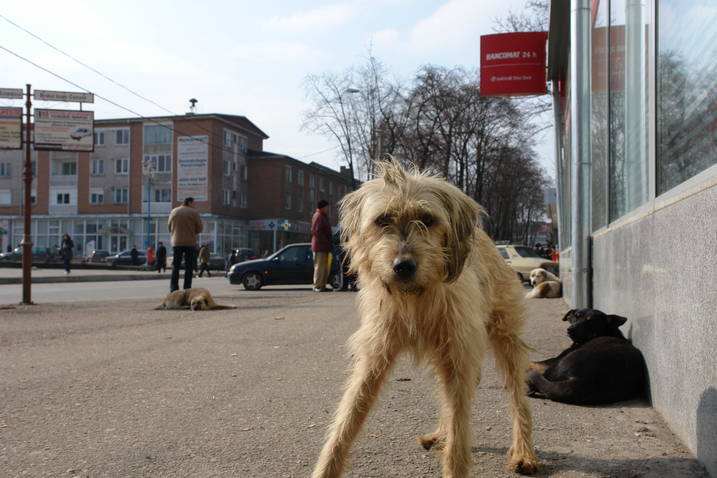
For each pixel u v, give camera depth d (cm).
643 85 480
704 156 322
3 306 1194
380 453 336
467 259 320
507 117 3650
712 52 312
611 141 663
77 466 312
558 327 812
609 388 427
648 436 358
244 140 6462
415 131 3719
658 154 414
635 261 468
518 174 4506
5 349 670
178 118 5900
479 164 3872
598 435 365
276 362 587
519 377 352
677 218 346
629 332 492
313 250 1672
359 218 324
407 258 286
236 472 306
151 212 6016
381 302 311
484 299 343
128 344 701
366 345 315
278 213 6481
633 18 531
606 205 666
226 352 644
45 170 6294
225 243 6025
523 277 2147
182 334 782
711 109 312
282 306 1173
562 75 1483
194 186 5856
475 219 334
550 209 2795
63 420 395
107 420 395
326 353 634
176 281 1277
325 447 291
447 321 303
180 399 448
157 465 314
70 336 770
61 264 4075
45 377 522
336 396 456
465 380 299
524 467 310
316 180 7525
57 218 6250
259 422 391
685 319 332
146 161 5944
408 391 477
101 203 6156
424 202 303
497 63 1495
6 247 6366
